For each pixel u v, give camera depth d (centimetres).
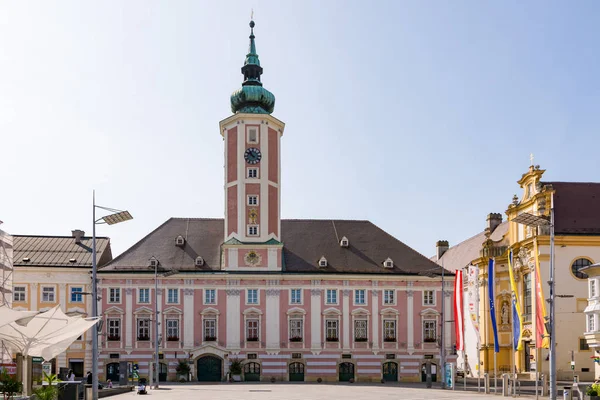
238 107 10081
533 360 8938
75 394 4856
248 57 10231
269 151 9800
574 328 8656
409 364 9381
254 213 9631
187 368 9112
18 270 9200
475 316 7519
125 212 4734
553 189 8988
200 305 9362
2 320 4025
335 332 9412
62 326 4478
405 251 9869
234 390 7119
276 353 9319
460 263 12325
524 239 9312
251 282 9444
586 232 8875
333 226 10212
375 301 9462
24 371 5138
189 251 9675
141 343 9206
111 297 9275
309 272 9475
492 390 7106
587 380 8531
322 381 9288
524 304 9338
